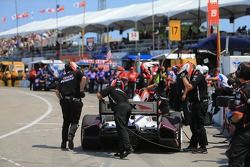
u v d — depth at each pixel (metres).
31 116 19.23
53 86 42.22
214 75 20.73
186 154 10.73
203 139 10.84
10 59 71.62
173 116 11.61
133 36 40.66
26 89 46.75
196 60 25.20
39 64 49.41
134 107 10.97
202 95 10.73
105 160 9.84
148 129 10.80
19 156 10.18
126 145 10.02
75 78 10.82
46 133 14.08
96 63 43.03
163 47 45.28
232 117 6.20
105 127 10.80
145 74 25.41
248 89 6.15
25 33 68.75
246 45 23.27
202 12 42.09
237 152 6.14
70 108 10.93
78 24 56.84
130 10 55.28
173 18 45.28
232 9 40.75
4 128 15.16
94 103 26.95
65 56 57.50
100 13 62.59
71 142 11.14
